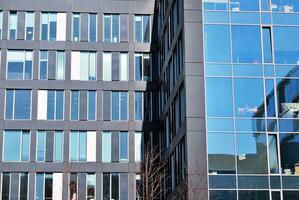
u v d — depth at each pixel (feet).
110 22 183.01
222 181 123.85
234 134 126.72
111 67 180.14
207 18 133.08
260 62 131.75
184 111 131.34
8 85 176.35
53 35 180.45
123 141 175.73
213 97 128.47
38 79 177.37
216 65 130.41
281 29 134.41
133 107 177.78
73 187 171.22
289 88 130.93
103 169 172.86
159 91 178.29
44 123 174.70
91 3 183.32
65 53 179.73
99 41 181.16
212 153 125.18
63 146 173.68
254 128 127.54
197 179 123.54
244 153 125.80
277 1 135.95
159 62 179.93
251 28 133.59
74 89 177.37
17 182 170.81
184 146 131.03
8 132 174.29
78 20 182.39
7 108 175.52
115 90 178.50
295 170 126.21
